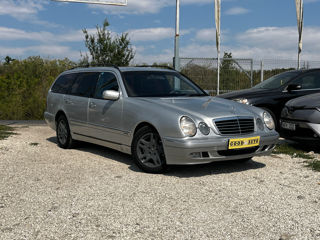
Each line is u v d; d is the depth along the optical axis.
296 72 10.63
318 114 7.31
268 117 6.21
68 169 6.12
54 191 4.89
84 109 7.40
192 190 4.92
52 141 9.16
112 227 3.71
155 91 6.65
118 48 18.20
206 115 5.60
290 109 7.89
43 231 3.62
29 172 5.90
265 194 4.76
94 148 8.16
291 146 8.30
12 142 8.77
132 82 6.70
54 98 8.58
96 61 18.11
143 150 5.96
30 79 16.72
